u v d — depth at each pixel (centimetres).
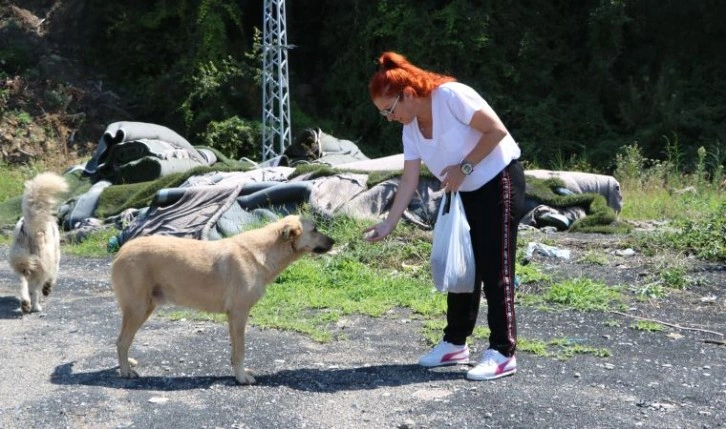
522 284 835
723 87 2656
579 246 1012
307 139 1598
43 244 760
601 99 2714
